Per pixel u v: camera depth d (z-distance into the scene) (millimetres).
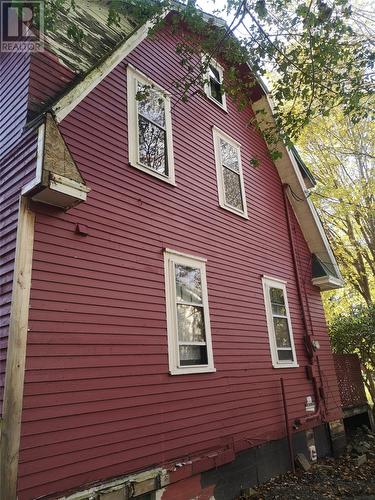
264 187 11219
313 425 9891
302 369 10320
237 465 7242
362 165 15320
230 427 7277
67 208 5438
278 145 11680
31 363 4586
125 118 7066
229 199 9484
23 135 5445
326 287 12414
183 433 6289
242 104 7293
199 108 9352
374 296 18656
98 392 5223
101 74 6219
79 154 5961
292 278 11133
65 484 4551
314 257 12414
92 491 4773
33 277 4875
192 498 6148
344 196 14812
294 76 6262
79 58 6574
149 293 6445
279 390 9078
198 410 6719
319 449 9922
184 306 7172
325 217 17312
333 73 6133
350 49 6973
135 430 5555
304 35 5863
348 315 15984
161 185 7430
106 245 5957
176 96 8625
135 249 6441
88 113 6340
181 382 6574
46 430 4531
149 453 5648
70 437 4750
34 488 4262
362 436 12211
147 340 6152
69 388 4898
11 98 6035
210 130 9531
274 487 7484
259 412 8195
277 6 5590
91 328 5375
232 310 8344
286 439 8727
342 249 17391
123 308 5918
